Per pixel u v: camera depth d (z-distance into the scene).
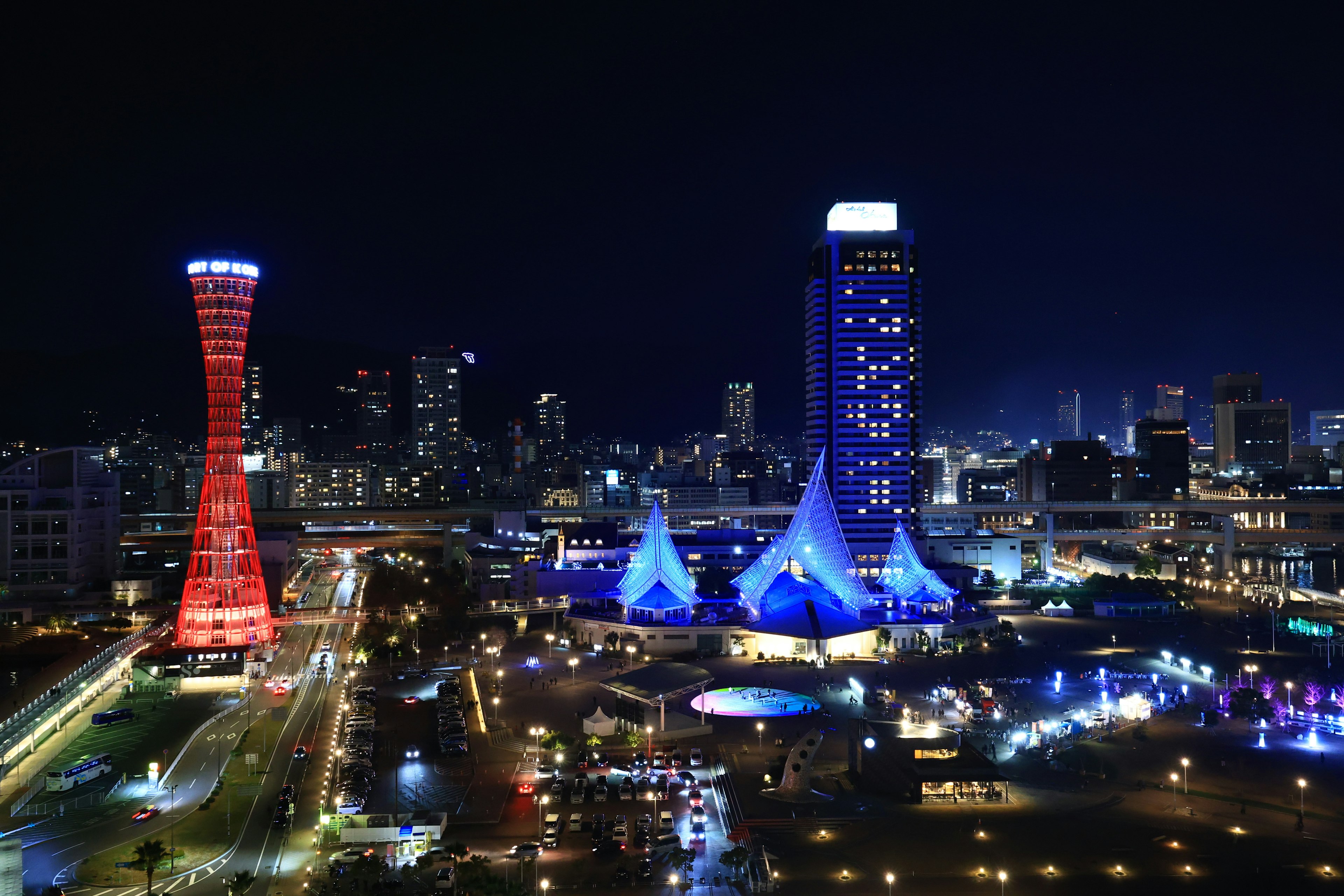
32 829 124.62
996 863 115.38
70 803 132.62
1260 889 108.88
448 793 136.62
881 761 139.62
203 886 109.06
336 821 123.75
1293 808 131.62
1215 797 135.62
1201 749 156.12
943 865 114.69
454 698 185.50
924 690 197.88
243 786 139.38
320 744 159.12
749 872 111.06
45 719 157.12
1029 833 123.62
